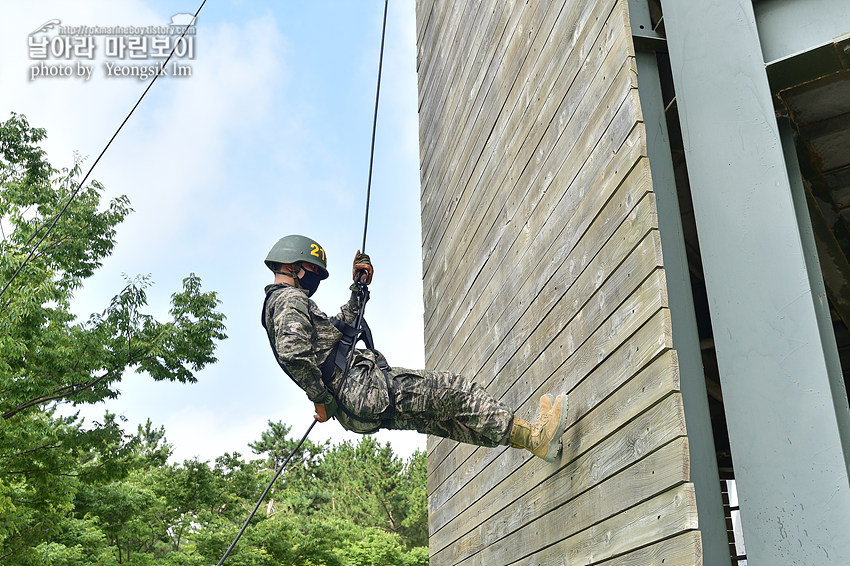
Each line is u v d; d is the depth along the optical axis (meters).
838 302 4.38
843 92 2.81
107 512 22.66
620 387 3.02
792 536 2.27
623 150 3.07
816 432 2.29
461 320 5.69
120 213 15.11
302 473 39.00
